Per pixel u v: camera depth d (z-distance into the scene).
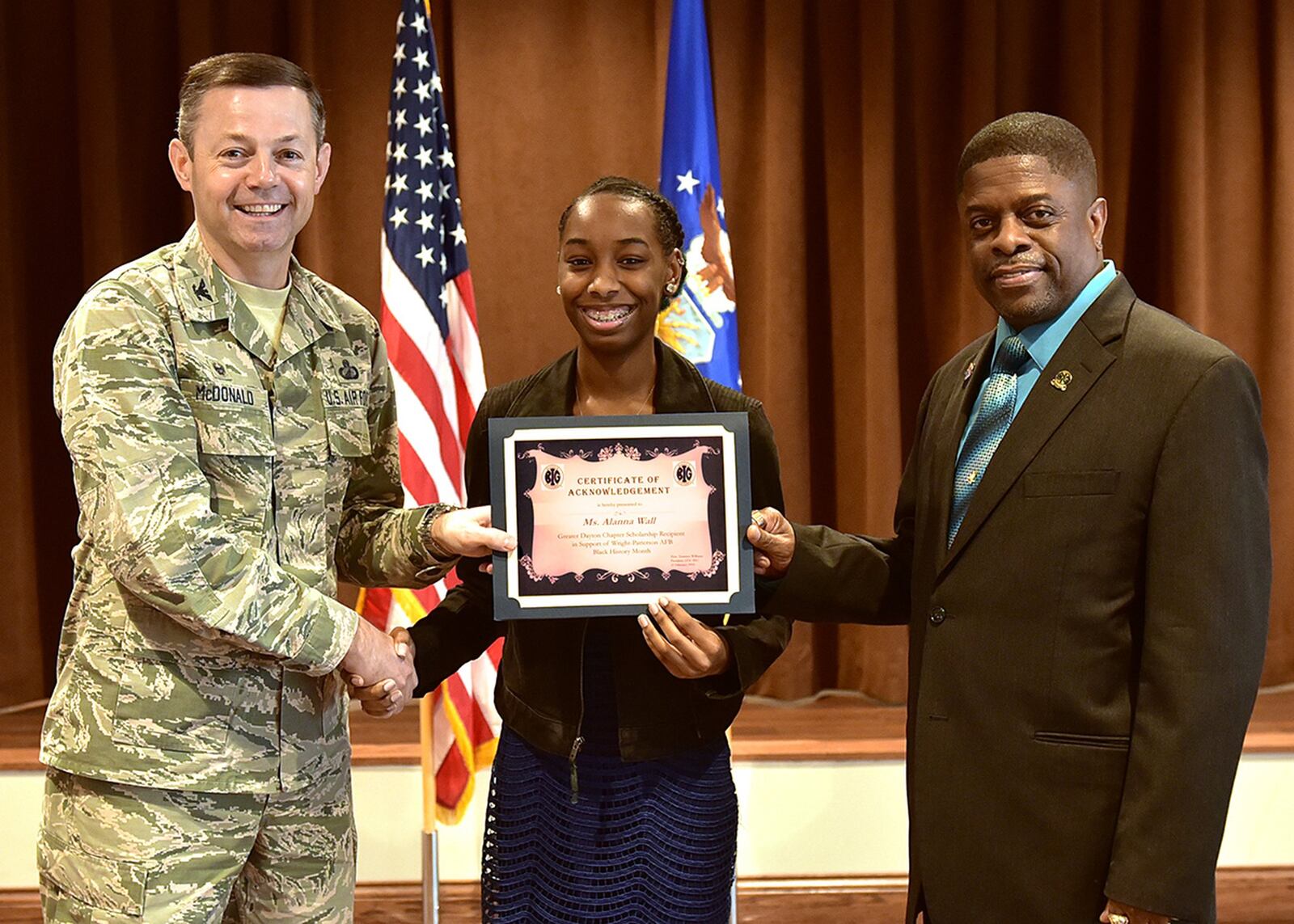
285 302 1.59
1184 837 1.34
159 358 1.45
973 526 1.50
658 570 1.57
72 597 1.56
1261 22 3.66
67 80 3.65
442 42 3.72
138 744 1.46
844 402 3.77
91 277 3.59
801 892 2.80
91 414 1.42
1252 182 3.70
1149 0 3.72
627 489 1.56
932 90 3.71
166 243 3.72
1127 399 1.42
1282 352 3.67
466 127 3.67
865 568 1.75
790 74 3.62
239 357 1.52
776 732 3.24
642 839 1.64
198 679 1.49
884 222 3.62
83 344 1.43
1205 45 3.64
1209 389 1.38
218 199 1.48
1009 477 1.48
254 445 1.52
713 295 2.62
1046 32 3.73
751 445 1.71
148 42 3.65
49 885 1.54
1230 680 1.35
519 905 1.68
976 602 1.50
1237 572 1.36
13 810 2.84
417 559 1.66
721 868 1.70
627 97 3.68
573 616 1.56
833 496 3.85
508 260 3.70
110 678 1.48
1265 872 2.78
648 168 3.70
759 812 2.89
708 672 1.58
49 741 1.52
